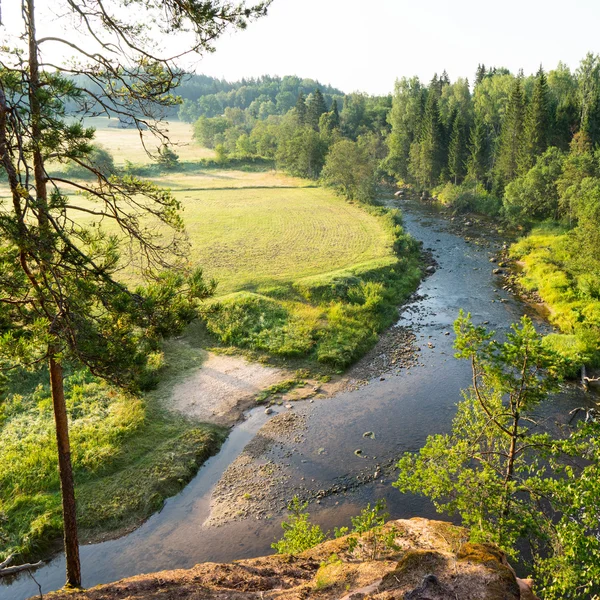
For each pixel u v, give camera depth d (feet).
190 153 440.45
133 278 127.95
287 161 328.29
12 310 32.58
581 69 282.56
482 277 149.89
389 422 82.33
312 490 67.67
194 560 57.21
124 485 67.21
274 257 159.02
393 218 209.77
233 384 93.86
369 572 31.27
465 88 374.22
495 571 21.86
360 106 471.21
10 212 31.09
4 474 65.72
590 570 31.30
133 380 36.50
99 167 37.83
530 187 190.80
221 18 32.53
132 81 34.68
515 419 44.78
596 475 35.47
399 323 120.98
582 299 122.72
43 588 53.52
